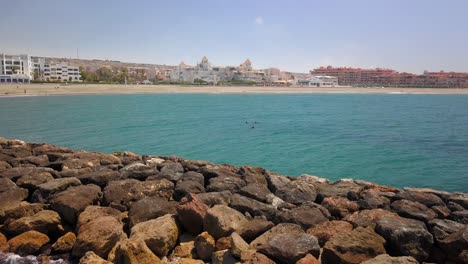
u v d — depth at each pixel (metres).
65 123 45.53
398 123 53.19
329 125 49.44
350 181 10.69
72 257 6.85
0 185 9.09
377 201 8.41
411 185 20.72
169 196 9.16
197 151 29.80
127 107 73.12
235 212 7.45
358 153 29.78
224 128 44.25
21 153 13.88
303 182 10.23
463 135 40.78
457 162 26.70
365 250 5.91
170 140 34.69
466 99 138.00
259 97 128.88
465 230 6.21
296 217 7.42
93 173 10.21
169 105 81.56
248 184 9.83
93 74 183.62
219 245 6.66
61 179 9.43
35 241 7.11
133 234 6.67
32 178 9.58
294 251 5.90
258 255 5.85
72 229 7.82
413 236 6.23
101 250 6.60
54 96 102.25
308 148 31.80
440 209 7.80
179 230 7.33
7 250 7.00
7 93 99.38
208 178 10.84
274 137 37.78
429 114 69.50
